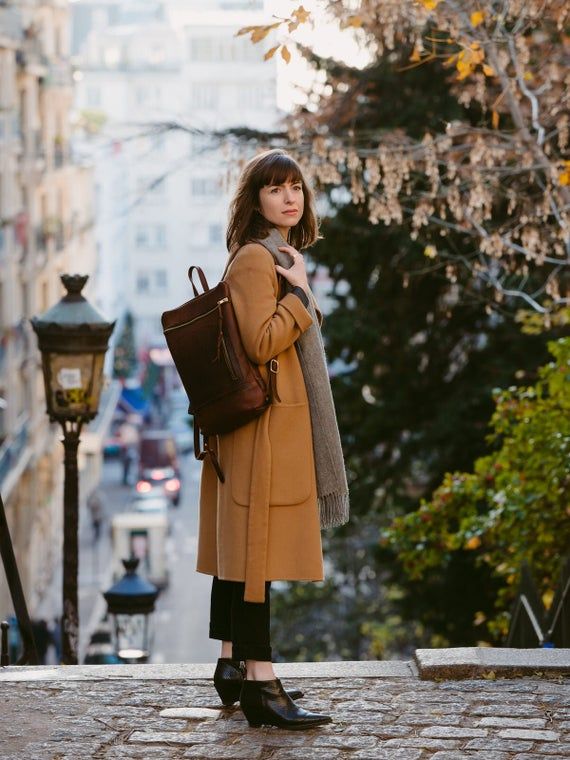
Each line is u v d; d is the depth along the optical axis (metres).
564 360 12.02
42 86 49.16
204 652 36.59
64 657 9.54
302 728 4.88
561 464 11.82
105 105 108.88
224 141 11.80
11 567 6.56
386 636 27.09
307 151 11.41
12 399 40.62
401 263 17.30
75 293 9.69
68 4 54.69
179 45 101.56
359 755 4.60
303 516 4.81
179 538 57.00
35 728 4.95
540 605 9.87
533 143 11.06
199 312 4.78
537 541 12.48
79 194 60.56
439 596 18.67
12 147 42.72
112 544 45.91
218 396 4.74
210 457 4.89
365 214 16.23
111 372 94.19
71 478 9.65
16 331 42.22
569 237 11.31
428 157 10.91
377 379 19.38
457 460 18.45
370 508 19.81
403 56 15.25
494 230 12.02
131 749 4.72
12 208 42.50
